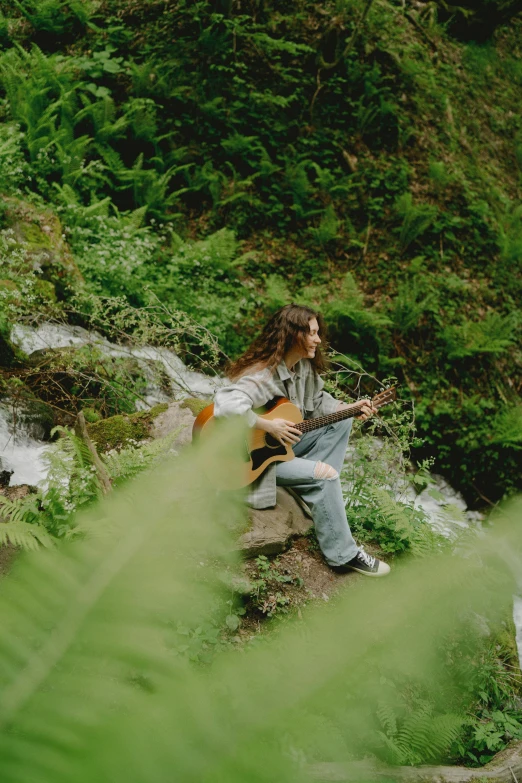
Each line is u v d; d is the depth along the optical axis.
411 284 7.68
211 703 0.36
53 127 6.82
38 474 4.26
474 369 7.39
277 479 3.26
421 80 9.45
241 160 8.15
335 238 7.93
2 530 1.17
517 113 10.55
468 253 8.30
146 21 8.59
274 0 9.17
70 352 5.00
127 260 6.18
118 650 0.36
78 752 0.32
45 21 8.23
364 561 3.24
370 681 0.44
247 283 7.31
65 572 0.38
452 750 2.87
